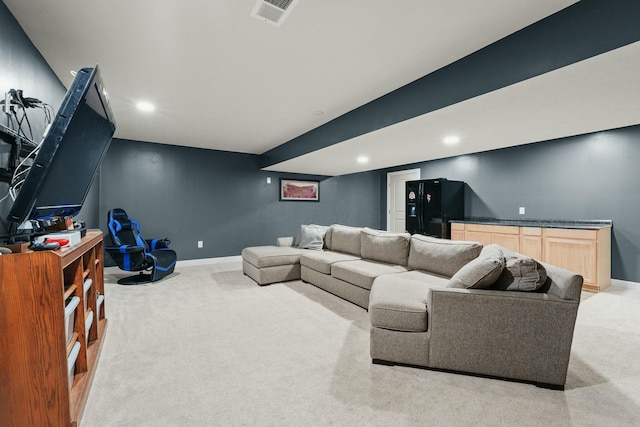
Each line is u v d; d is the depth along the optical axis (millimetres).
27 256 1182
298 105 3277
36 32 1908
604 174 3736
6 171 1577
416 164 6352
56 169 1431
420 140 3568
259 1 1664
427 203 5203
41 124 2145
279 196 6199
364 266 3174
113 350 2102
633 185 3523
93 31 1915
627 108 2469
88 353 1846
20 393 1182
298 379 1745
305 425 1382
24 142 1755
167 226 5031
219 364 1913
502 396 1583
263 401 1549
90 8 1696
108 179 4559
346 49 2174
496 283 1858
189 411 1475
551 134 3309
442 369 1812
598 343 2176
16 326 1174
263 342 2223
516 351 1686
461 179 5375
